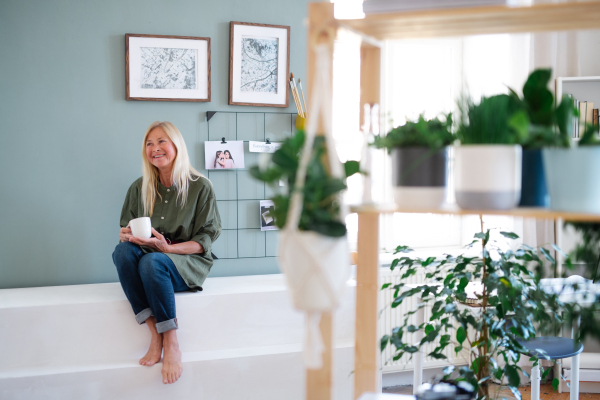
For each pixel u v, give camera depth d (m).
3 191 2.78
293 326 2.67
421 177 1.08
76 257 2.88
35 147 2.81
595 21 1.05
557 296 1.50
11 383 2.23
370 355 1.33
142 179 2.78
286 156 0.91
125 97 2.91
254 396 2.47
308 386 1.12
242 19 3.05
